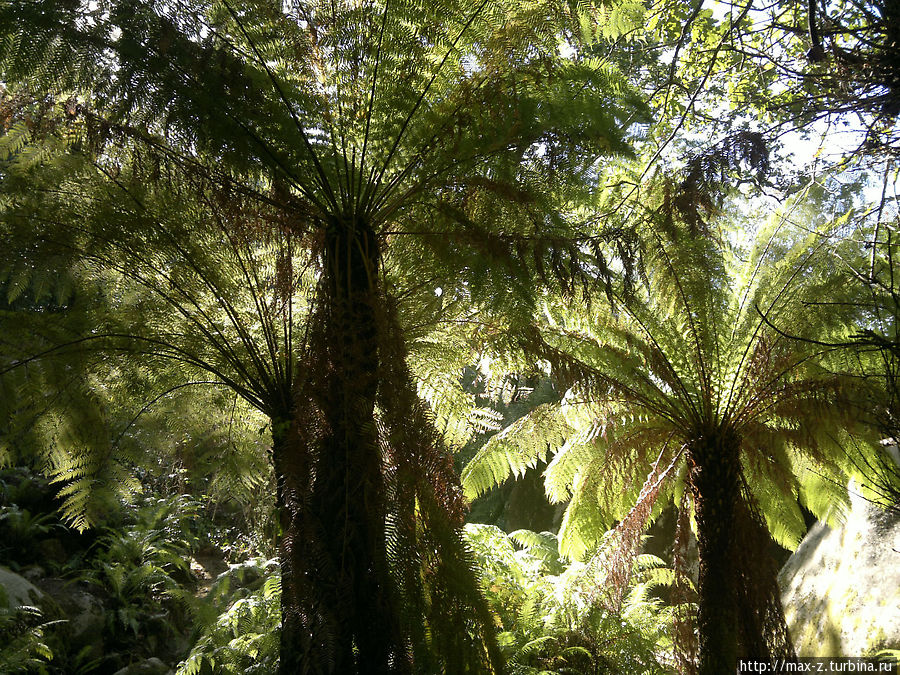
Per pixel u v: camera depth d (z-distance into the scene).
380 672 1.76
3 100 2.27
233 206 2.21
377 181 2.29
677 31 4.51
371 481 1.84
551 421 4.05
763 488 4.08
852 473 3.82
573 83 2.42
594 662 3.76
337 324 1.97
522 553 5.09
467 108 2.26
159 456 3.10
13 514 5.66
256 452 3.09
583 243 2.43
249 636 4.05
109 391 2.75
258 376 2.70
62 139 2.34
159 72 1.97
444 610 1.80
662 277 3.27
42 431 2.58
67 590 5.32
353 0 2.23
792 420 3.40
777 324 3.46
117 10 1.94
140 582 5.64
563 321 3.58
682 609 3.42
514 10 2.25
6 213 2.43
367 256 2.13
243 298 2.83
